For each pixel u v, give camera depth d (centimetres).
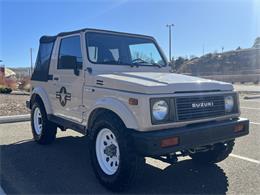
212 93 483
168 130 430
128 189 460
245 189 468
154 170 551
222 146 544
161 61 654
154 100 423
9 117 1040
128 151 435
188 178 513
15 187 477
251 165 576
